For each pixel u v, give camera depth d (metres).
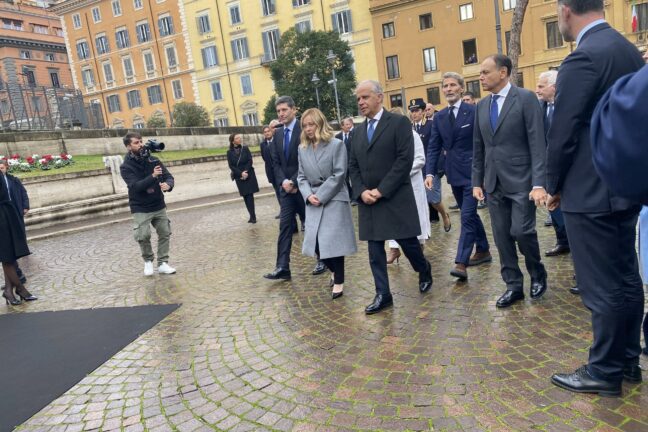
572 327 3.52
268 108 39.47
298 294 5.03
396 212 4.14
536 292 4.12
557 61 34.50
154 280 6.23
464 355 3.29
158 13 51.16
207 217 12.11
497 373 3.01
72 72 58.34
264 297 5.05
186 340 4.09
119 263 7.57
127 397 3.22
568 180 2.62
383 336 3.75
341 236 4.65
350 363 3.36
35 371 3.77
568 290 4.25
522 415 2.57
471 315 3.96
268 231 9.07
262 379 3.26
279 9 45.12
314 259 6.52
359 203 4.30
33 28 65.56
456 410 2.67
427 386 2.95
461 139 4.95
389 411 2.73
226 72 49.22
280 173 5.80
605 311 2.55
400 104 41.56
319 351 3.61
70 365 3.81
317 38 37.72
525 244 3.94
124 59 54.56
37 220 12.15
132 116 55.84
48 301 5.79
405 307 4.31
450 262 5.58
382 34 41.00
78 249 9.24
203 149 23.67
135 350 3.98
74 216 12.91
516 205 3.88
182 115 41.94
